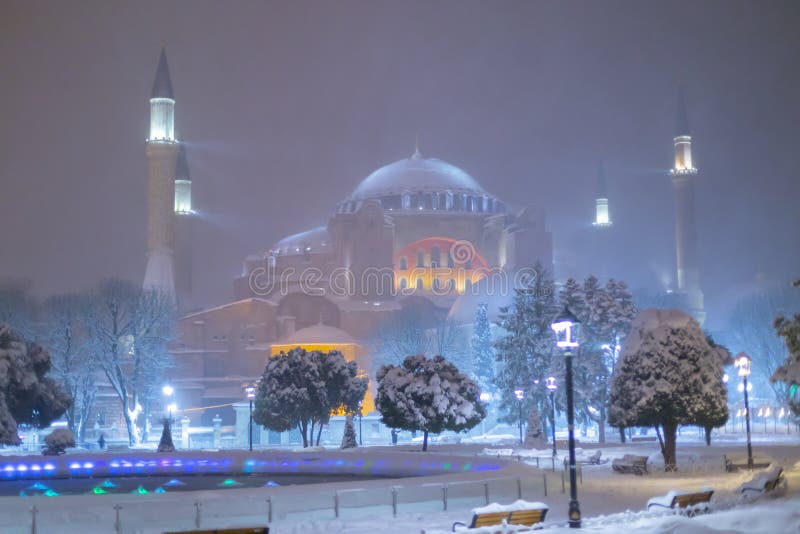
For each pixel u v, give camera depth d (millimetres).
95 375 102688
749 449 41312
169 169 135500
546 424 81688
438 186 170250
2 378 61188
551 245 150375
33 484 40688
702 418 41594
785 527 19219
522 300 83562
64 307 100000
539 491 31469
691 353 41781
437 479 29547
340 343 124938
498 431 100000
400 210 164625
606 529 20266
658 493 31219
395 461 44156
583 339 75562
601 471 41531
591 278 77938
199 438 101812
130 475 45062
